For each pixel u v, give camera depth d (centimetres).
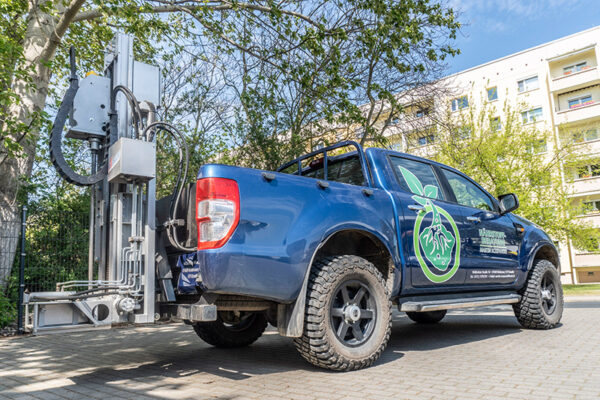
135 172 328
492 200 543
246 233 300
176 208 334
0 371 374
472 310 906
